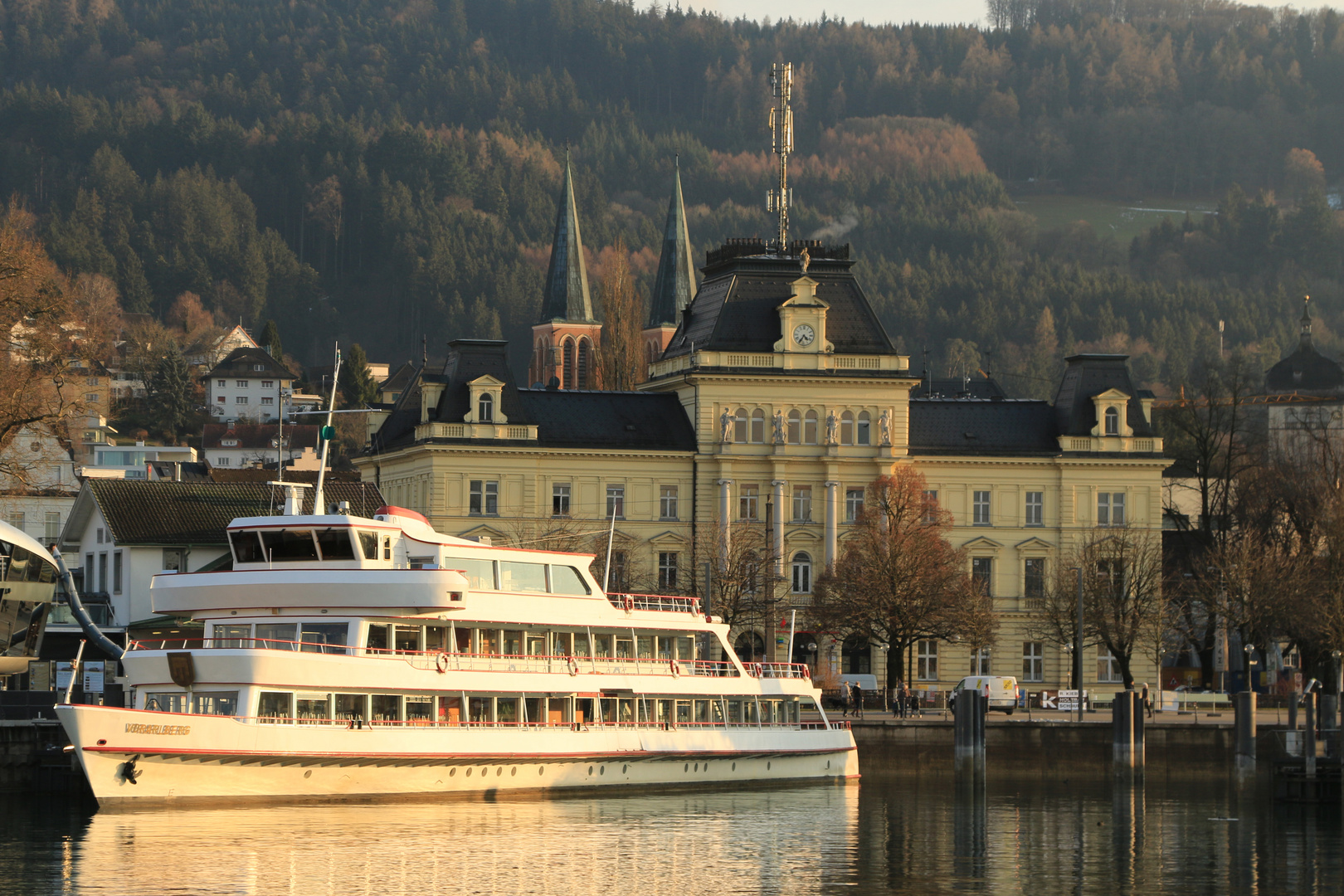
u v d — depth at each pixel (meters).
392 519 167.62
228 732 153.75
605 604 179.75
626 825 163.50
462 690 167.38
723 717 189.75
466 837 153.00
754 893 137.50
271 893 130.88
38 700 188.50
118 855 140.62
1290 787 192.88
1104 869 150.62
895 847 159.00
